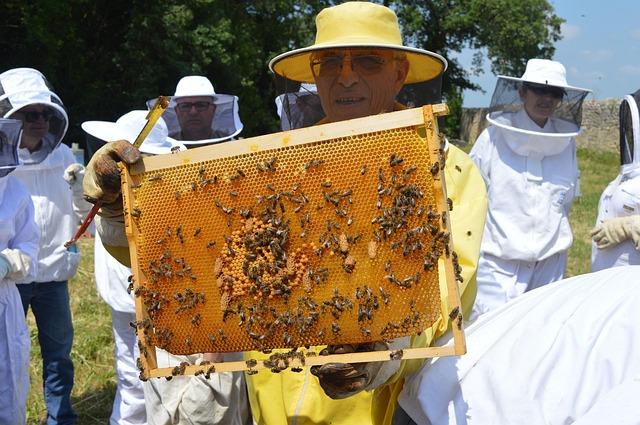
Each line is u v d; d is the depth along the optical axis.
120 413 4.98
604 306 2.34
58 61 23.22
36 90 5.20
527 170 6.18
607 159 29.45
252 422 3.23
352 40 2.78
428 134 2.05
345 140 2.13
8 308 4.59
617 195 5.24
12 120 4.13
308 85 3.47
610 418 1.82
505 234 6.14
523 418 2.19
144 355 2.37
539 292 2.62
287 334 2.22
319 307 2.19
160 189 2.33
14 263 4.53
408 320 2.12
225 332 2.30
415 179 2.09
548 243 6.13
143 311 2.37
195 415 3.09
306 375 2.81
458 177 2.78
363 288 2.14
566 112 6.15
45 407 6.03
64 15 22.77
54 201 5.45
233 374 3.11
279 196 2.18
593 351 2.23
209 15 25.73
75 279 8.74
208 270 2.30
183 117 6.55
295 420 2.78
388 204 2.11
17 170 5.34
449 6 41.44
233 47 28.44
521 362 2.30
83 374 6.68
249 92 28.83
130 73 23.78
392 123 2.07
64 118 5.29
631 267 2.60
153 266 2.36
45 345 5.55
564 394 2.19
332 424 2.75
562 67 6.21
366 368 2.19
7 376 4.56
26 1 22.12
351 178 2.14
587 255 11.62
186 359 3.17
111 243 2.71
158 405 3.19
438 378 2.41
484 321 2.56
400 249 2.11
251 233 2.24
